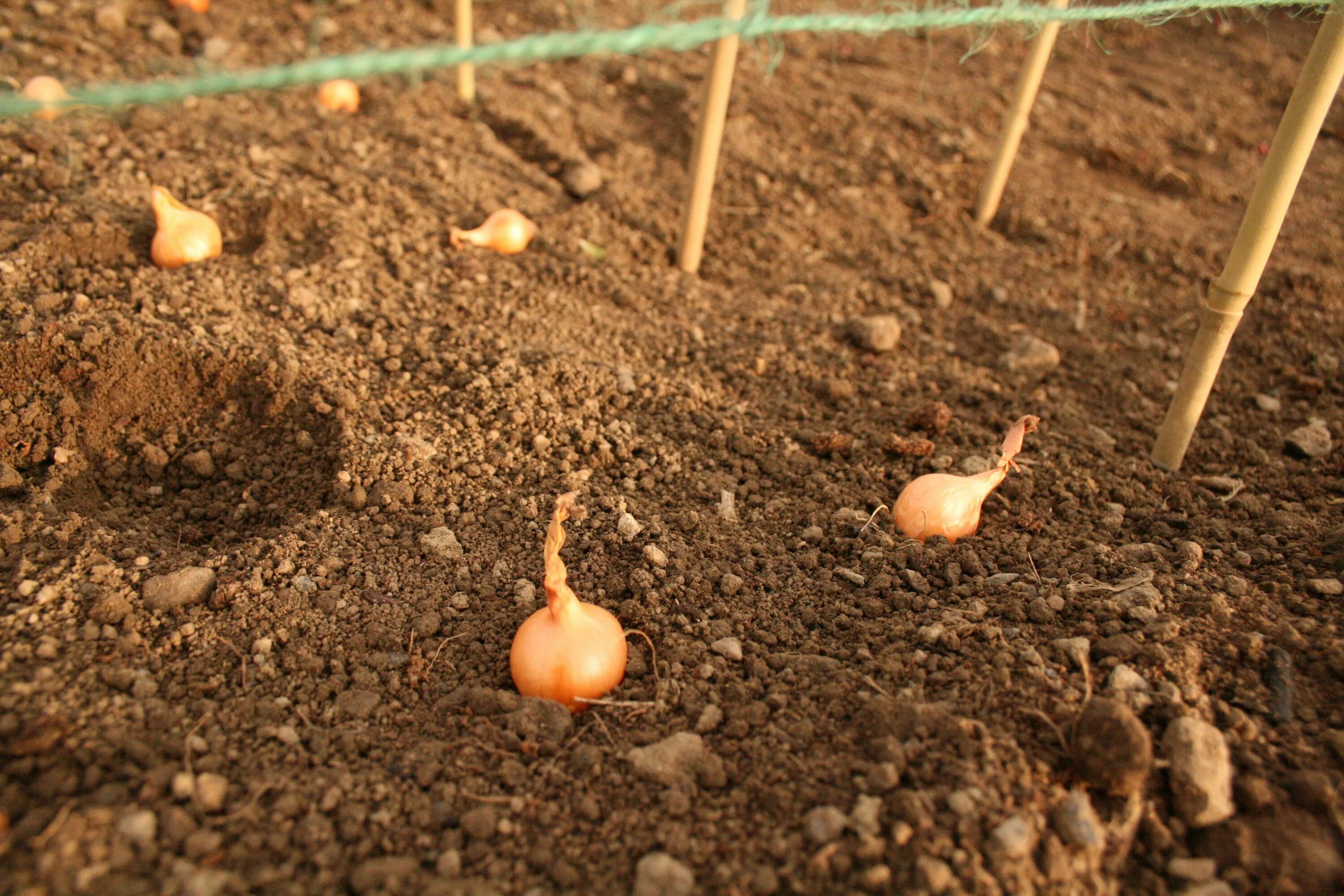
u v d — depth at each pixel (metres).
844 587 0.28
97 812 0.22
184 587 0.27
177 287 0.35
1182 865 0.22
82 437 0.31
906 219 0.46
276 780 0.24
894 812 0.22
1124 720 0.23
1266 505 0.32
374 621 0.27
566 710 0.25
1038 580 0.28
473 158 0.45
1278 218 0.29
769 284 0.42
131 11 0.51
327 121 0.45
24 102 0.19
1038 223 0.46
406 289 0.37
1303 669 0.25
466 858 0.23
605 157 0.47
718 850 0.22
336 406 0.32
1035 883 0.22
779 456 0.33
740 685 0.26
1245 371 0.39
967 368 0.38
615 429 0.33
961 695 0.25
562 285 0.39
